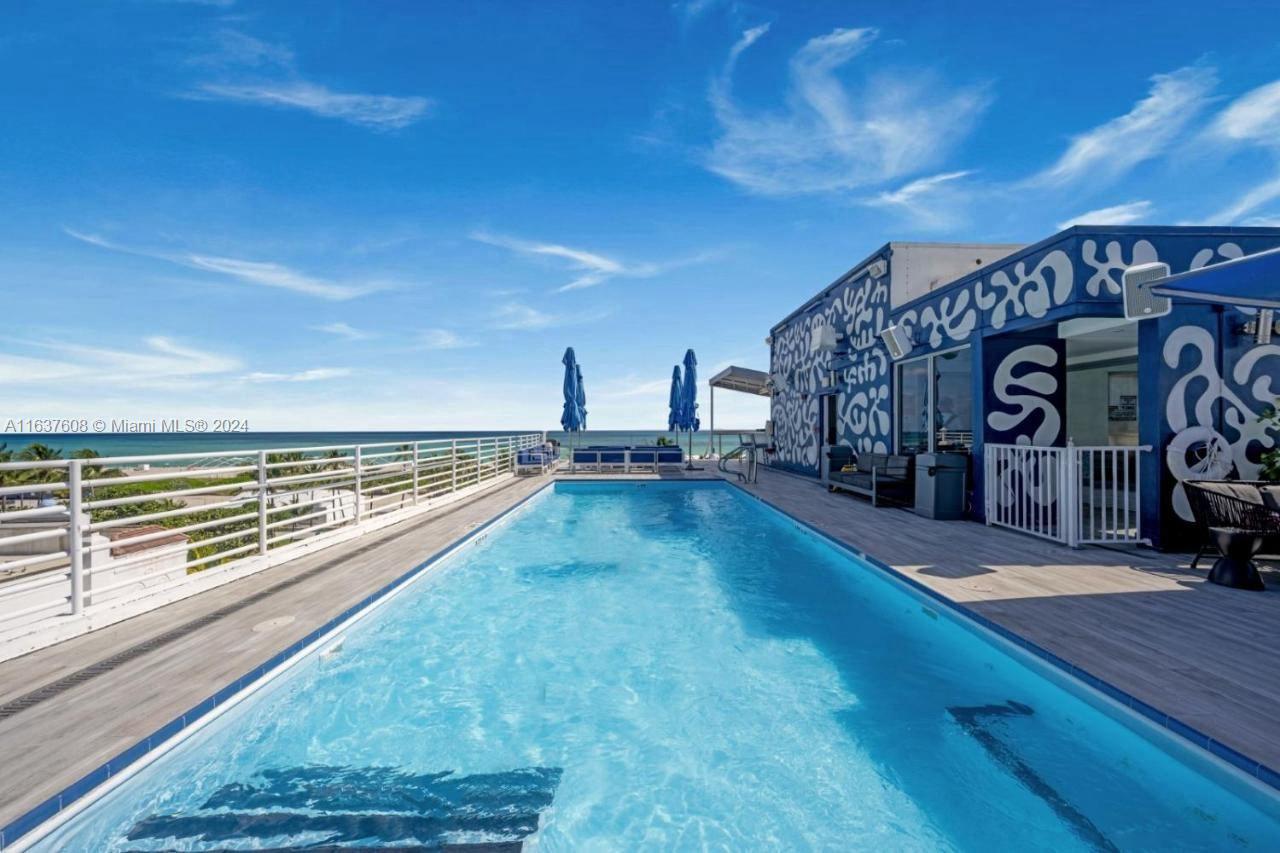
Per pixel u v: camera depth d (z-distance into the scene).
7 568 3.68
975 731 3.25
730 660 4.27
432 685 3.94
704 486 14.80
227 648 3.78
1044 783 2.78
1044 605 4.23
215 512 10.28
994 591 4.61
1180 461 5.77
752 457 14.40
